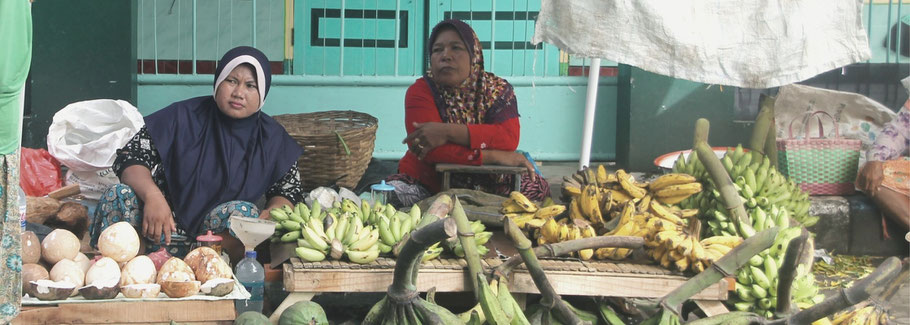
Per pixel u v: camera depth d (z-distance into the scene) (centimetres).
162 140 389
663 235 330
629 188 385
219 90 393
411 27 758
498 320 292
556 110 779
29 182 483
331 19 747
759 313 350
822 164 572
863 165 562
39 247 312
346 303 411
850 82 749
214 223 379
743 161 456
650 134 743
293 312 307
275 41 745
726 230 400
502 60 771
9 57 236
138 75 729
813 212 554
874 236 560
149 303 297
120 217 373
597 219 371
